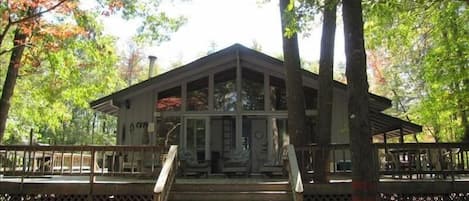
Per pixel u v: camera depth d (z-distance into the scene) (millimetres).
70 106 27094
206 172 12820
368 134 5840
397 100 27609
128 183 9258
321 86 10703
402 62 25094
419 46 15234
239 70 14484
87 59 14086
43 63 15078
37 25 10758
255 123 14695
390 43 12562
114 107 15969
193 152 14000
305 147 9891
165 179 7945
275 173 12891
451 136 21688
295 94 10711
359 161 5766
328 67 10734
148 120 14711
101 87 15805
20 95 18578
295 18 8211
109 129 40812
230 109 14711
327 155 9828
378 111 14695
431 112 14180
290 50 10891
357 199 5703
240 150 13578
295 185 7926
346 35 6035
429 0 9773
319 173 9742
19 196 9359
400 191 9422
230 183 9336
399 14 10328
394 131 16766
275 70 14602
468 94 11977
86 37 12828
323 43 10844
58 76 14602
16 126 22219
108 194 9242
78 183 9305
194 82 14922
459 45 11445
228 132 14797
